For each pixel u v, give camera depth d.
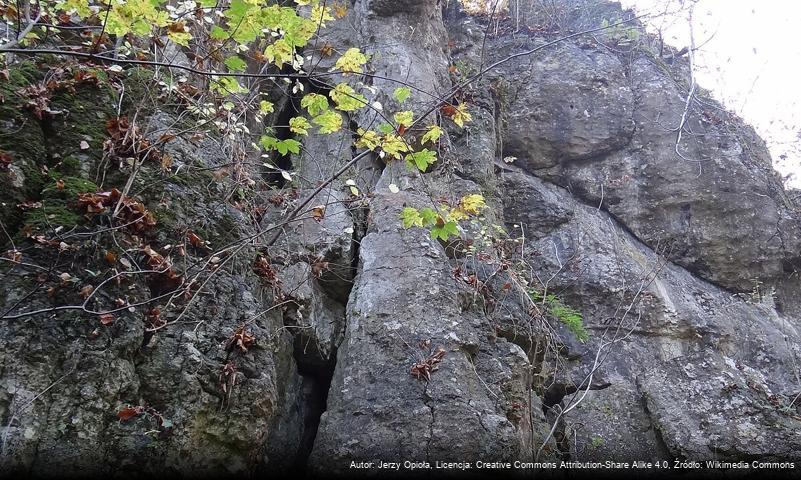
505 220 6.52
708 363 5.54
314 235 4.80
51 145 3.32
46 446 2.50
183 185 3.64
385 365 3.90
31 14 3.68
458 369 3.92
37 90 3.38
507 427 3.69
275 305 3.80
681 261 6.74
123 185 3.38
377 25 6.39
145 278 3.13
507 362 4.32
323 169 5.59
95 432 2.64
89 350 2.75
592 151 7.10
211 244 3.57
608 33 8.12
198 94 4.30
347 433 3.58
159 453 2.75
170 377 2.95
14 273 2.76
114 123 3.49
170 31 2.62
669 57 8.48
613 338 5.71
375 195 5.09
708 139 7.03
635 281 6.08
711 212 6.73
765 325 6.29
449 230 3.25
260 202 4.80
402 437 3.55
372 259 4.58
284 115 6.18
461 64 7.14
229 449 3.01
